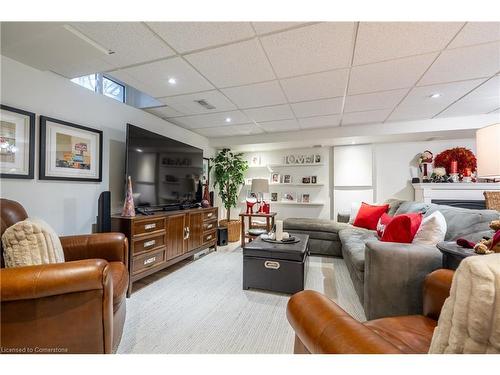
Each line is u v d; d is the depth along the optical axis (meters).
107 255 1.75
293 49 1.80
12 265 1.16
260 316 1.85
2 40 1.62
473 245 1.40
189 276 2.71
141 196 2.70
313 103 2.90
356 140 4.21
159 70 2.12
